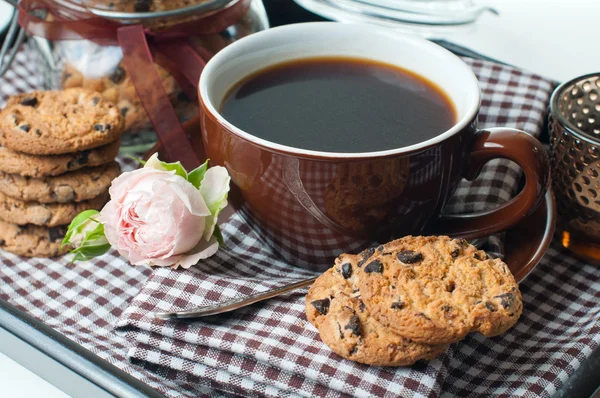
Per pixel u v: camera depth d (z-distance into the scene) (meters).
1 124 0.47
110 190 0.43
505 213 0.43
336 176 0.40
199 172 0.44
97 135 0.47
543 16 0.65
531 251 0.44
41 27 0.50
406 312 0.38
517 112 0.52
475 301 0.39
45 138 0.46
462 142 0.42
